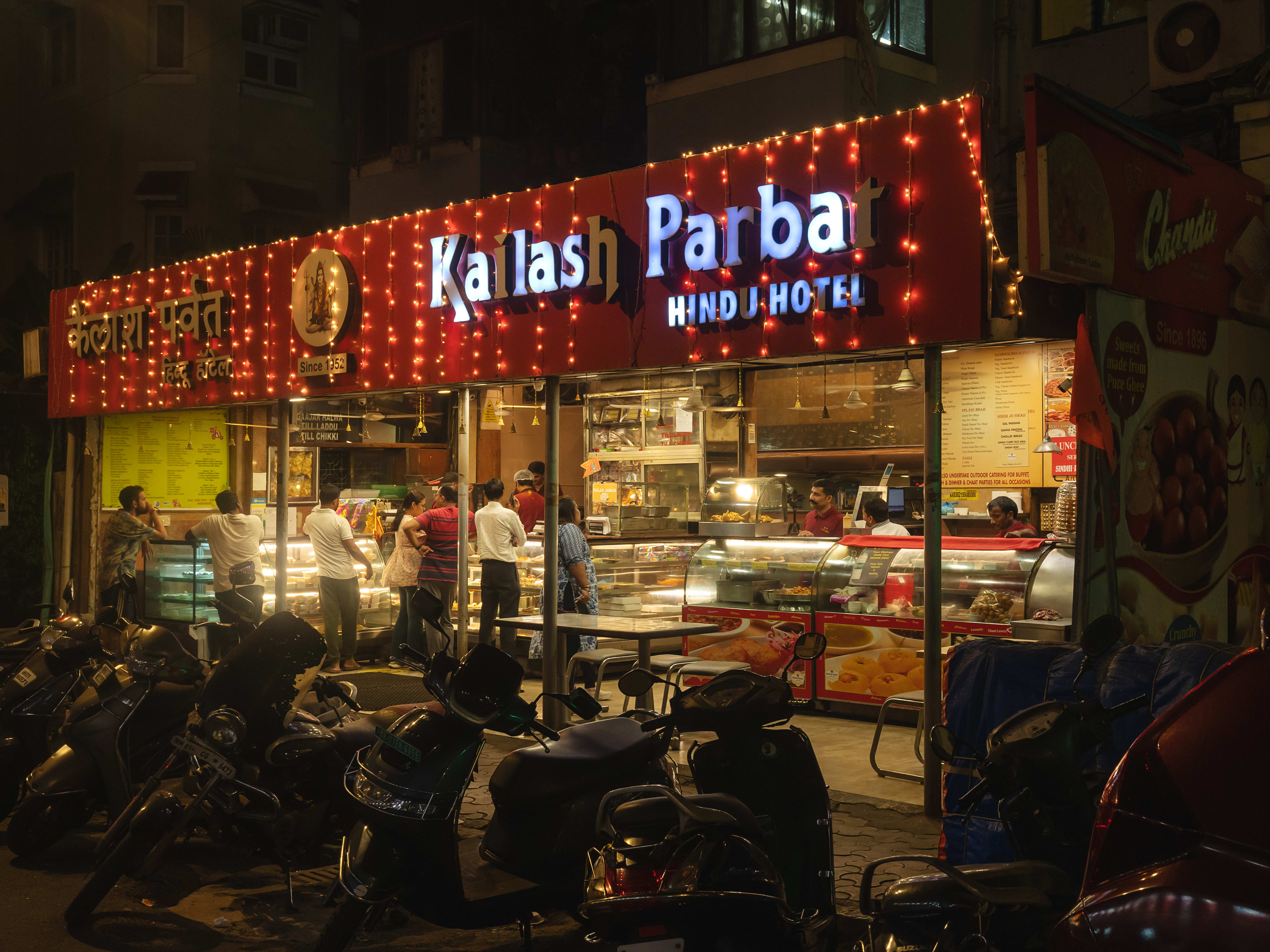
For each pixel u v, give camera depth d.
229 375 10.47
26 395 13.93
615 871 3.34
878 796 6.42
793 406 12.58
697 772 4.06
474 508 13.63
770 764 3.93
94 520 12.73
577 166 16.89
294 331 9.78
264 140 20.80
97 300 12.15
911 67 12.71
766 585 9.05
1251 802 2.44
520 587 10.70
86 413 12.24
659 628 7.27
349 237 9.34
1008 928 3.10
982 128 5.83
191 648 11.31
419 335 8.78
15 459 13.84
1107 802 2.61
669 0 13.83
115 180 20.20
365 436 14.74
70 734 5.43
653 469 13.81
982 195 5.82
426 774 3.97
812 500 12.19
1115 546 6.05
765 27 12.90
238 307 10.38
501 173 17.00
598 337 7.58
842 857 5.31
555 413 7.84
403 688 10.23
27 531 13.87
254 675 4.96
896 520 10.95
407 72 17.70
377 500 13.95
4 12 21.64
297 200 20.89
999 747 3.36
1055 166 5.57
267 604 11.59
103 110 20.34
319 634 5.11
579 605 9.92
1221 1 9.32
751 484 11.11
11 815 6.20
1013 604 7.72
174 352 11.11
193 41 20.17
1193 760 2.54
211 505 13.36
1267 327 8.45
